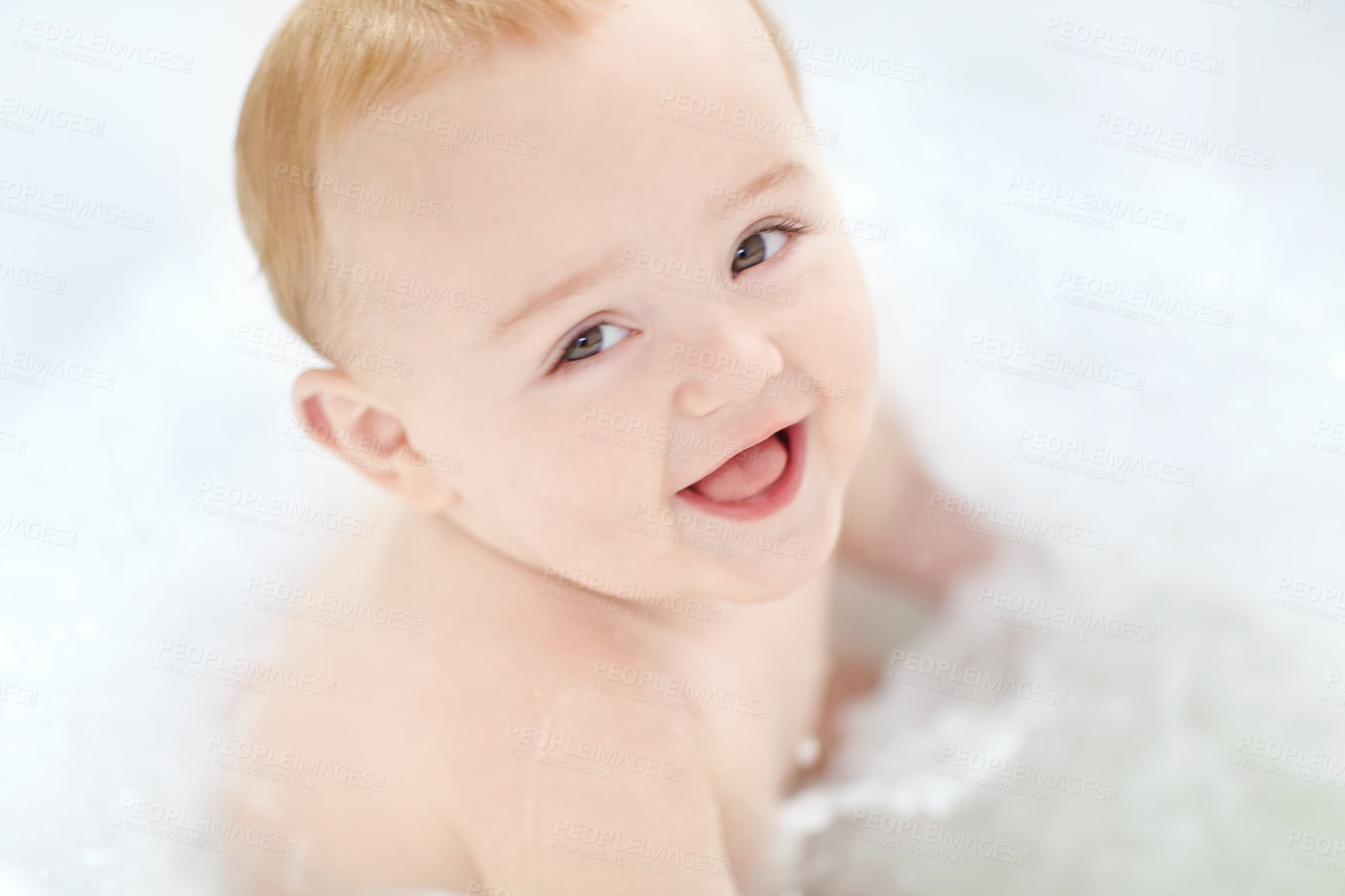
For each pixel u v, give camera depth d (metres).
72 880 1.56
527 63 1.10
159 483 1.97
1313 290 1.92
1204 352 1.87
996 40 2.21
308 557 1.79
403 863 1.44
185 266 2.16
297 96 1.19
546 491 1.24
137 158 2.18
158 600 1.82
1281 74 2.12
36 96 2.18
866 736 1.63
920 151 2.12
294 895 1.50
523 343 1.15
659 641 1.42
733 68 1.16
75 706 1.73
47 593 1.86
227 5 2.22
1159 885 1.49
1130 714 1.62
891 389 1.77
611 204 1.10
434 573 1.43
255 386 2.06
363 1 1.17
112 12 2.19
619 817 1.31
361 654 1.49
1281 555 1.71
